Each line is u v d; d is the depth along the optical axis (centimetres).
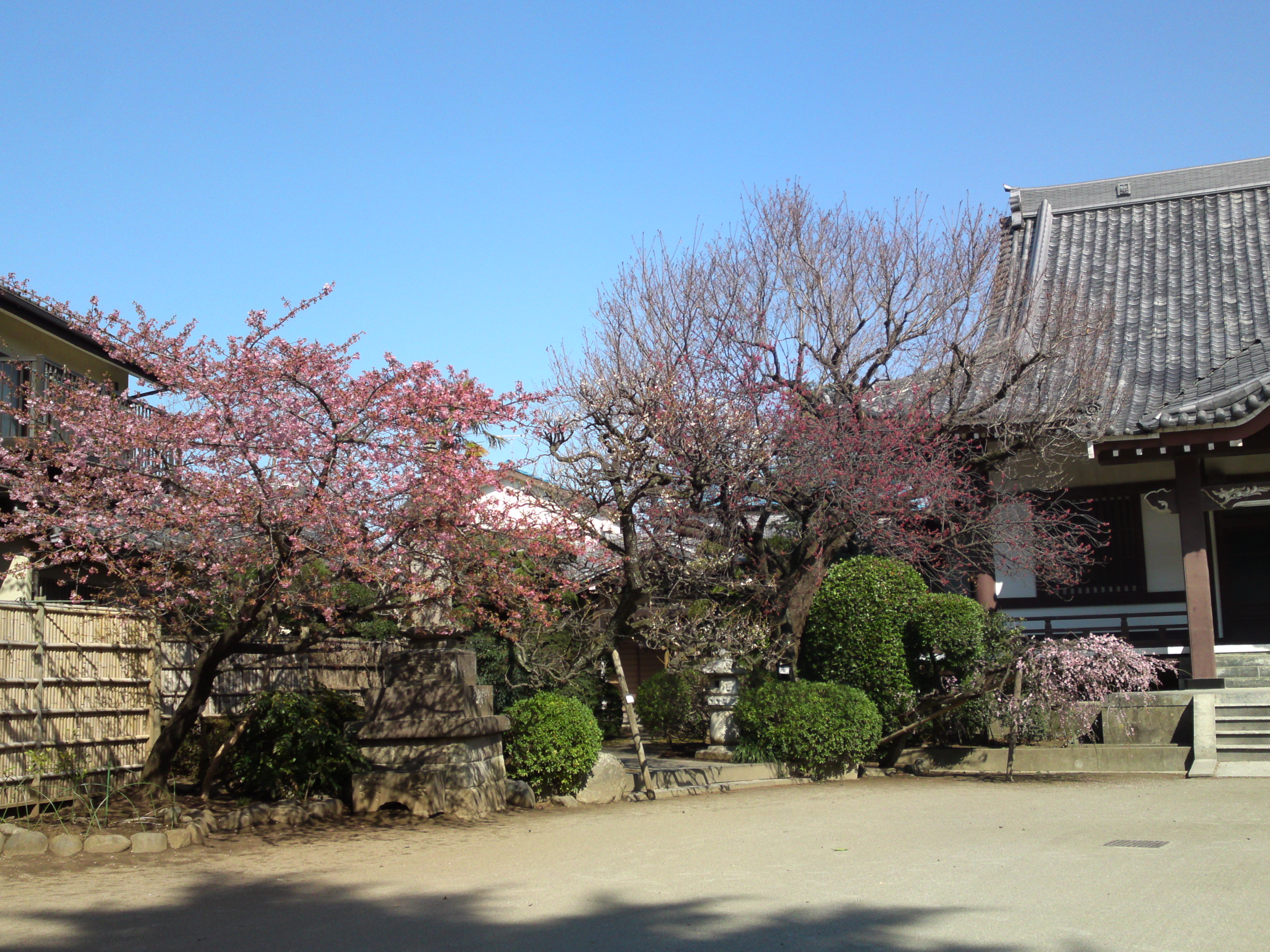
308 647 1007
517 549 1002
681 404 1529
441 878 770
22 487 936
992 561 1862
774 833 980
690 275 1791
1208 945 530
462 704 1113
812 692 1508
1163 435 1672
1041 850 841
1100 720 1630
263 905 676
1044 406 1741
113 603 1159
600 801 1261
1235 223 2297
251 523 877
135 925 622
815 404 1691
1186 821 995
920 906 637
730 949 555
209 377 879
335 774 1100
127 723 1060
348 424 898
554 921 629
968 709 1631
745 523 1692
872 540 1752
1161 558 1920
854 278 1786
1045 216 2420
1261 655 1730
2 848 816
